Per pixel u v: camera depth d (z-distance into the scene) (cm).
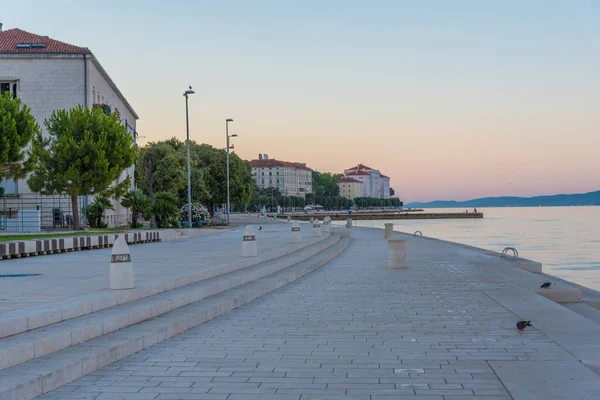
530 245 5853
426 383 720
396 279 1814
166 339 989
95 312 1007
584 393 654
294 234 2850
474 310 1235
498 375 738
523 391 666
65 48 4991
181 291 1283
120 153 4072
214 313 1199
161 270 1622
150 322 1029
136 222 5153
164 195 5359
